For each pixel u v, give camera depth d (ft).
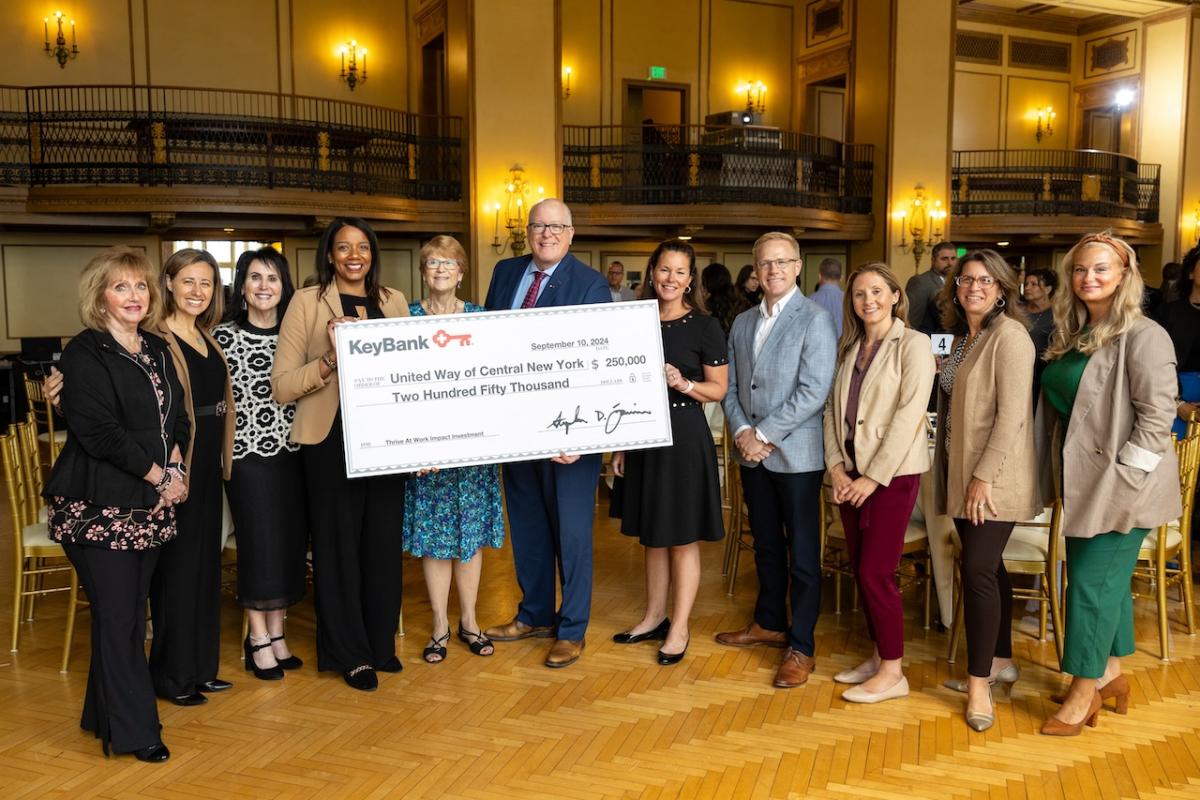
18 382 29.50
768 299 11.41
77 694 10.86
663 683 11.14
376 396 10.28
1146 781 8.83
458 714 10.32
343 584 11.01
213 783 8.85
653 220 37.86
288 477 11.00
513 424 10.60
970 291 9.94
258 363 10.84
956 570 12.13
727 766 9.18
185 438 9.52
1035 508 9.78
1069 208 45.96
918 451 10.20
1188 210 50.42
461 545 11.53
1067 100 55.06
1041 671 11.47
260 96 38.81
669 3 45.55
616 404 10.80
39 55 35.45
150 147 31.07
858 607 13.97
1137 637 12.67
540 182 36.06
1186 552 12.74
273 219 33.86
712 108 46.80
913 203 42.14
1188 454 12.46
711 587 14.96
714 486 11.50
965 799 8.54
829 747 9.55
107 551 8.90
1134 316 9.14
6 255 34.88
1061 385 9.67
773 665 11.69
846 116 44.19
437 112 41.70
